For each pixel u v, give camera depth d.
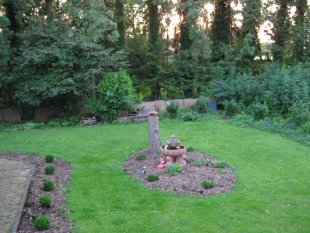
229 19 26.69
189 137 15.07
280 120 17.20
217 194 8.82
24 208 7.86
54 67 18.70
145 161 11.42
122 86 18.98
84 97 20.05
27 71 18.84
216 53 26.45
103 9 22.06
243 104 20.38
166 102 22.03
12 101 20.80
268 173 10.48
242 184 9.52
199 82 25.66
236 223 7.29
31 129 17.80
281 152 12.67
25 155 12.52
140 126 17.83
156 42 26.12
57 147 13.73
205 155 12.09
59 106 20.31
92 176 10.38
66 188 9.37
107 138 15.19
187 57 26.02
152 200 8.52
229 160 11.71
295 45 25.55
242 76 22.91
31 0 22.03
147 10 27.56
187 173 10.05
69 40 18.86
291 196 8.74
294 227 7.12
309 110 17.05
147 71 26.52
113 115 19.16
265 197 8.66
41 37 19.41
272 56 26.61
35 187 9.12
